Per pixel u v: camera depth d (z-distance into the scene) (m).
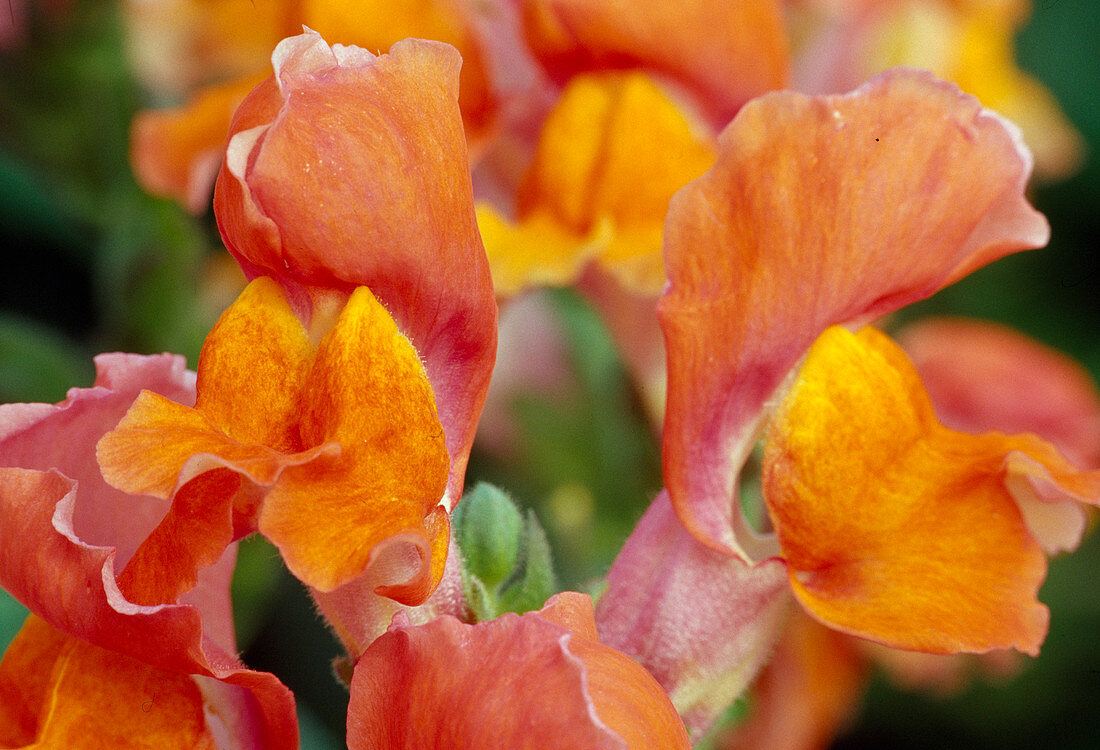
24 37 0.29
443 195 0.20
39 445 0.21
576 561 0.29
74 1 0.29
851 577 0.21
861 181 0.21
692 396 0.21
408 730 0.19
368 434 0.20
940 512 0.21
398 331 0.20
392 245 0.20
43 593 0.20
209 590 0.21
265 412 0.20
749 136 0.20
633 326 0.28
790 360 0.21
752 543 0.22
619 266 0.27
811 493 0.21
